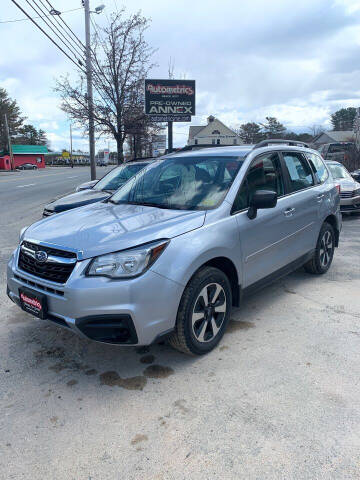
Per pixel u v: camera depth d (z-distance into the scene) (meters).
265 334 3.62
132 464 2.14
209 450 2.23
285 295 4.60
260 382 2.87
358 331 3.66
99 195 7.21
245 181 3.63
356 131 26.28
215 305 3.25
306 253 4.68
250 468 2.09
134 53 14.80
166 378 2.95
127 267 2.67
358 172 15.22
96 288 2.62
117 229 3.00
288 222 4.12
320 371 3.00
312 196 4.64
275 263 4.01
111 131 15.62
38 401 2.70
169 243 2.85
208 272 3.09
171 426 2.43
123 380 2.94
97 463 2.16
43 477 2.07
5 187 21.16
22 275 3.06
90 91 15.15
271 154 4.15
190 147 5.22
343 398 2.66
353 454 2.18
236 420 2.47
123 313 2.63
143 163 8.21
